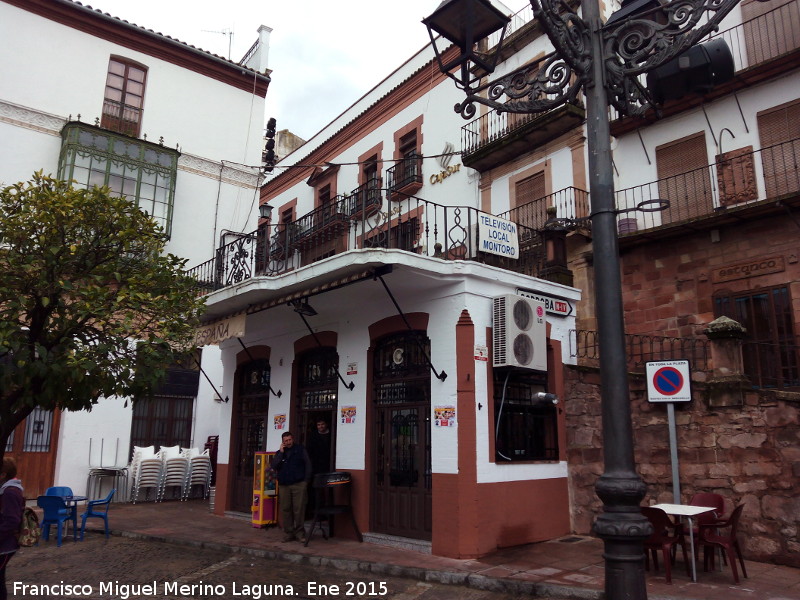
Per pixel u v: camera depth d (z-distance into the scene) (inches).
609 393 173.0
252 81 765.9
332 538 393.4
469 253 383.6
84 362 253.9
